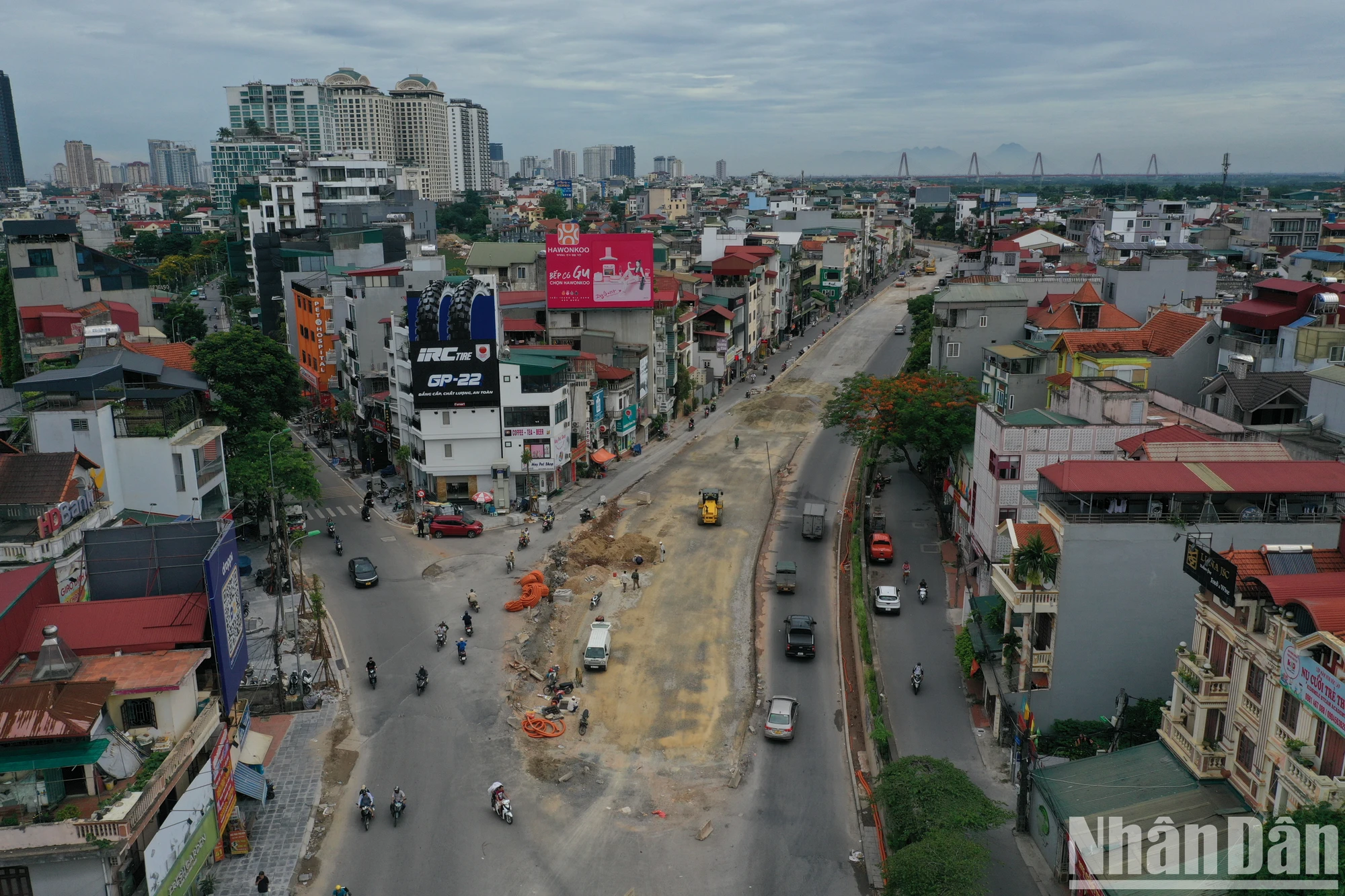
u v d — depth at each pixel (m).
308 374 124.88
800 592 70.81
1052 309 91.62
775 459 104.62
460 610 66.88
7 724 32.66
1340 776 29.80
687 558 77.31
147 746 36.50
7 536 47.06
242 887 39.66
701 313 132.62
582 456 96.06
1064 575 44.72
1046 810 40.03
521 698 55.84
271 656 59.69
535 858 42.06
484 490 87.62
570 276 106.88
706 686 57.34
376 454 98.75
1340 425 57.66
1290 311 72.62
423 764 49.06
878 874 41.00
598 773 48.69
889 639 61.84
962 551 74.19
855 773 48.62
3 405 70.31
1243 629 35.59
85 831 31.70
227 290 190.12
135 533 43.38
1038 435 61.44
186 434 61.31
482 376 84.75
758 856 42.31
